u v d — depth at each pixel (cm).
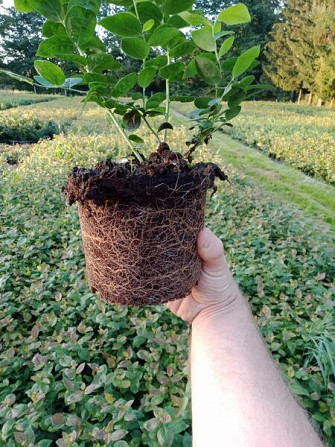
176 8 74
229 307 76
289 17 2250
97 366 142
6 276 203
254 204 358
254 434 53
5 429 114
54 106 1650
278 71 2303
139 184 59
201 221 70
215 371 65
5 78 2920
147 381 143
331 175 572
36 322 172
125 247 63
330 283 219
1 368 145
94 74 65
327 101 1933
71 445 110
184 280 68
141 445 123
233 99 71
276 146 753
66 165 502
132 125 79
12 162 708
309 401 136
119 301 68
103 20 67
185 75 77
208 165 66
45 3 64
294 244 262
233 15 72
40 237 258
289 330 176
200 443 57
